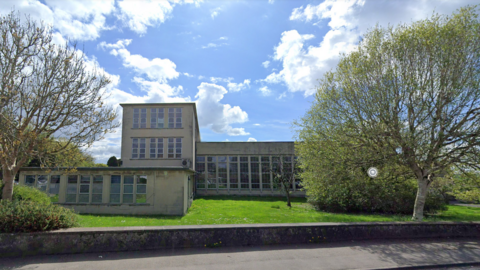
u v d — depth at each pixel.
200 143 32.53
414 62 11.54
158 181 16.73
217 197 29.67
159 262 6.07
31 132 9.96
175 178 16.80
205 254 6.64
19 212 6.61
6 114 9.85
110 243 6.74
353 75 12.64
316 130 14.08
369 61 12.35
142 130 28.23
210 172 32.12
